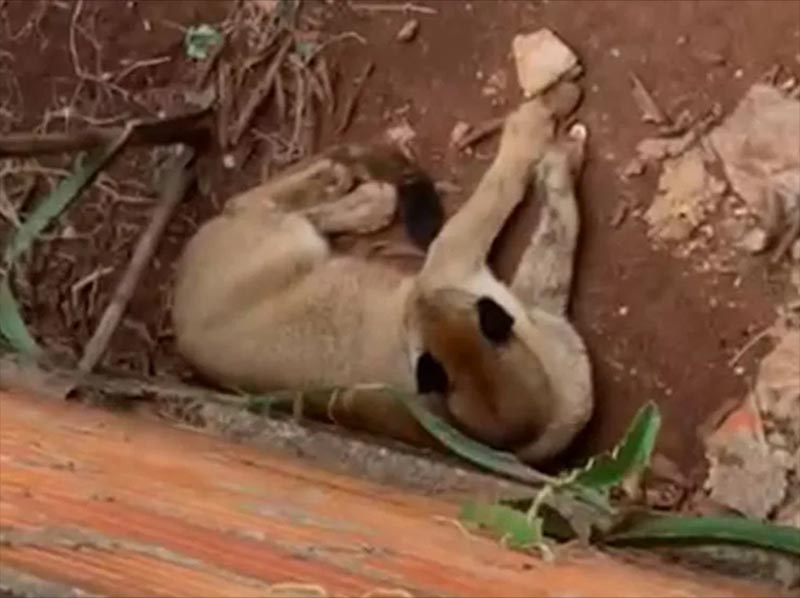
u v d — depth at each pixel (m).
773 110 3.13
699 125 3.16
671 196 3.15
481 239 3.06
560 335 3.07
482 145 3.26
